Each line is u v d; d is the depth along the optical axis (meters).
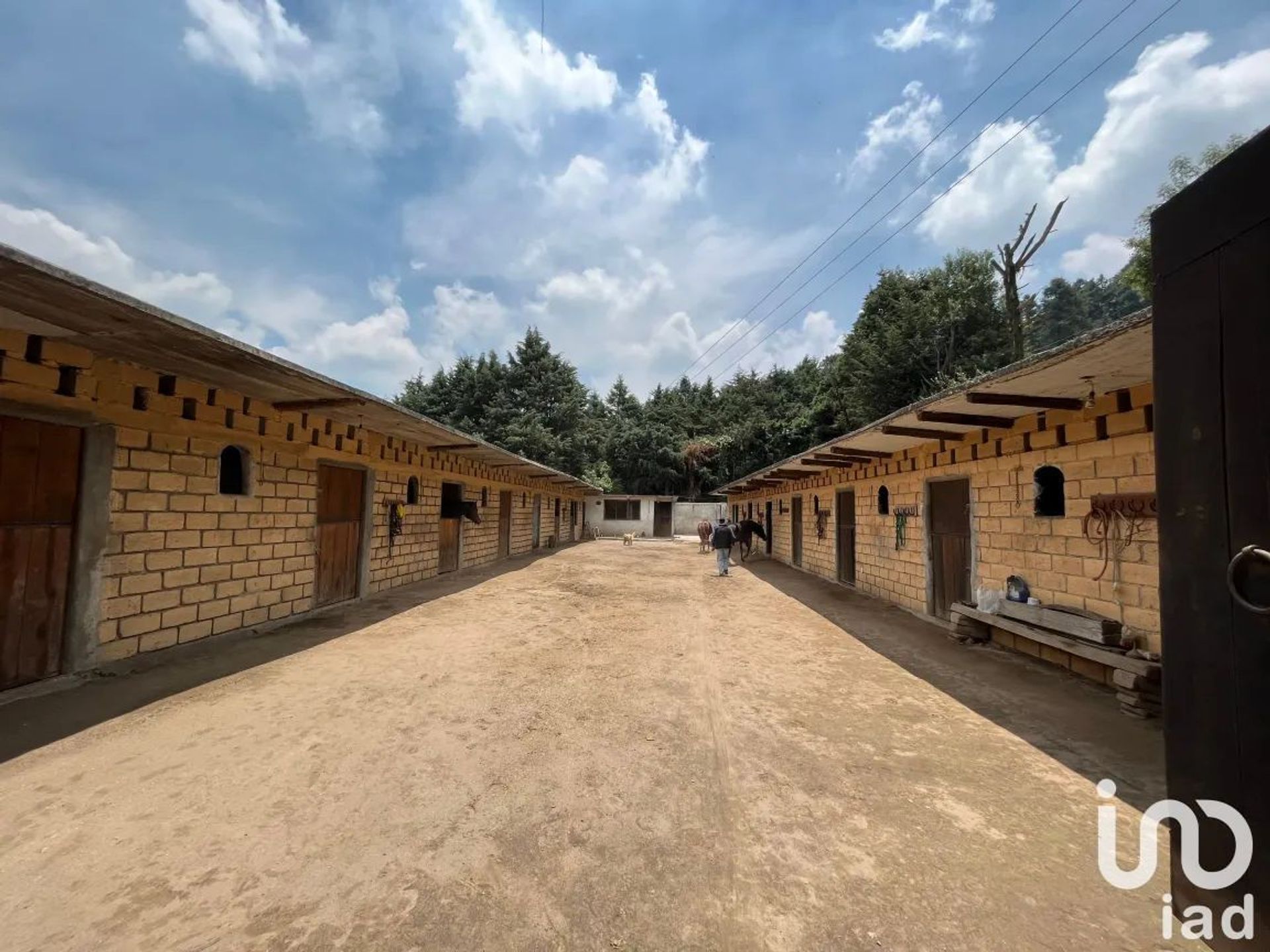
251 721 3.57
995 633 5.97
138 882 2.07
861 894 2.10
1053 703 4.14
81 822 2.44
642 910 2.00
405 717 3.71
